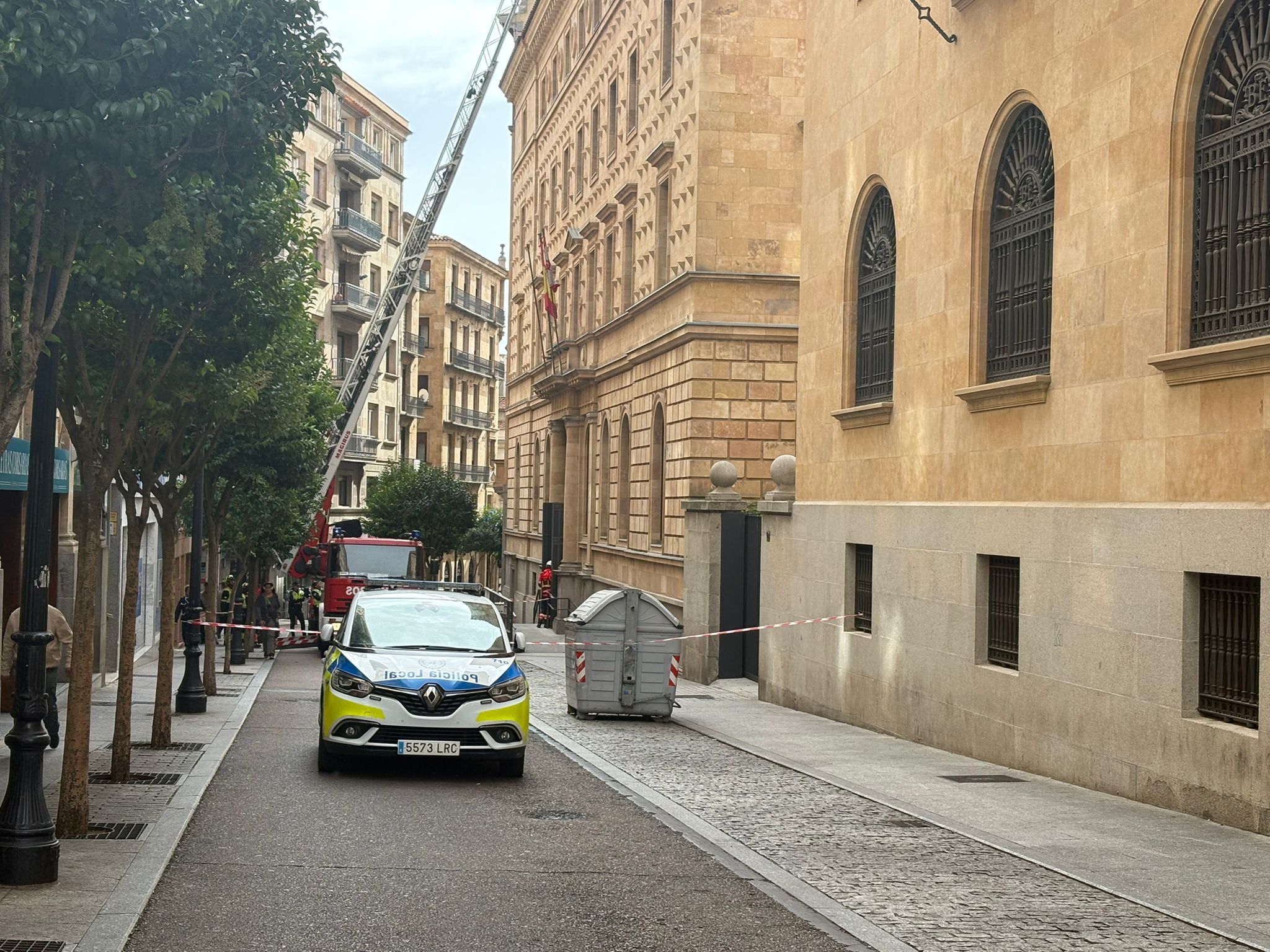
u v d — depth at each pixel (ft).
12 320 33.32
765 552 86.07
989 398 55.57
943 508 59.77
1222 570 40.24
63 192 29.27
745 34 112.68
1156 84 44.78
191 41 30.27
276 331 47.83
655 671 71.67
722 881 32.24
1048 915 29.01
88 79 27.53
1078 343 49.34
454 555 295.48
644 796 45.19
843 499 73.26
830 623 73.87
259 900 29.12
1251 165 41.11
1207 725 41.06
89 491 36.37
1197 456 42.16
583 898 30.17
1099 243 48.06
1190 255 43.52
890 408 66.44
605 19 152.97
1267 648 38.19
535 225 209.46
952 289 59.72
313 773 49.52
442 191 159.74
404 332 299.17
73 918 26.45
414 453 335.67
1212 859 35.04
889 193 69.10
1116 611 46.01
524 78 220.43
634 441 135.95
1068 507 49.26
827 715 74.28
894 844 37.24
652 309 128.06
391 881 31.32
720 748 60.44
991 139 56.75
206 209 35.73
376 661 49.78
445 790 46.44
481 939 26.48
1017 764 52.85
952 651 58.70
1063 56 50.83
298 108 36.47
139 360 37.99
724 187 112.68
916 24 64.08
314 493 142.31
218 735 60.13
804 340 79.87
